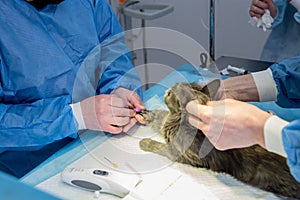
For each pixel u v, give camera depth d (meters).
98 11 1.29
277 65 1.09
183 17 2.26
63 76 1.08
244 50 2.23
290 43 1.69
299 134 0.62
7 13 1.00
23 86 1.02
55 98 1.03
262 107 1.07
